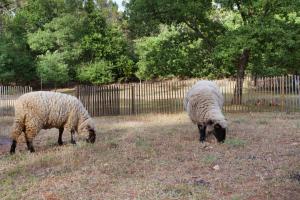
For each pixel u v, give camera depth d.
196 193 5.86
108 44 42.41
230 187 6.14
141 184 6.41
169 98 18.34
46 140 10.99
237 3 18.47
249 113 16.20
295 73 21.89
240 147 8.98
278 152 8.32
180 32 20.45
